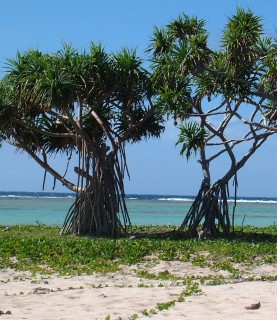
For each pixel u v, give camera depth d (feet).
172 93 77.41
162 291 44.93
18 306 39.01
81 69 82.33
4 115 84.12
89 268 58.18
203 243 75.61
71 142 94.22
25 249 66.08
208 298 40.57
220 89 75.92
